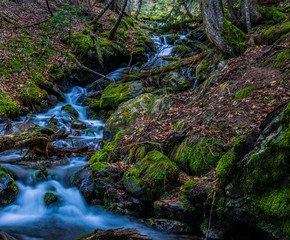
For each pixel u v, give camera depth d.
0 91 10.14
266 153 2.96
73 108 11.64
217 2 9.71
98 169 5.48
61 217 4.75
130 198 4.80
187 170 4.92
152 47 18.66
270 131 3.09
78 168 6.32
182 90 10.30
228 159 3.51
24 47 13.34
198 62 11.03
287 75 6.05
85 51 14.94
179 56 14.51
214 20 9.73
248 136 3.43
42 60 13.31
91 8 21.19
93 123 10.63
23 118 10.16
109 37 17.55
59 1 21.80
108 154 6.31
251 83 6.64
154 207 4.33
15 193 4.97
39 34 15.20
